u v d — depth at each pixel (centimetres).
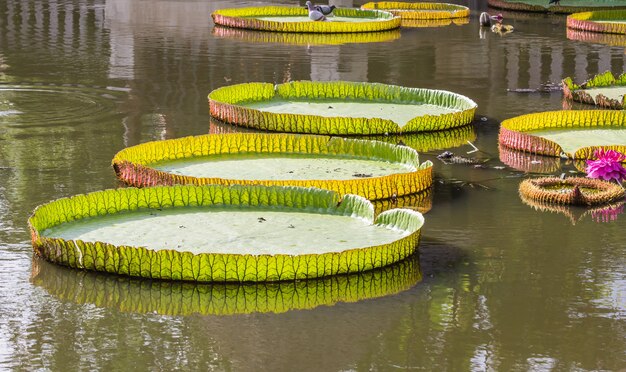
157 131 1312
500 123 1409
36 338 722
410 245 878
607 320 767
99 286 812
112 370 675
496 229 973
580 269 871
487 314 775
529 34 2206
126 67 1727
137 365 683
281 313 769
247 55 1870
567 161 1215
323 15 2314
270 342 720
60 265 848
